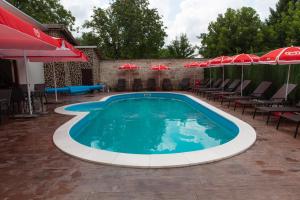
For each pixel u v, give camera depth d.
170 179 3.08
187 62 18.45
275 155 3.90
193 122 8.55
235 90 11.09
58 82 15.49
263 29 24.16
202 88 14.07
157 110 11.03
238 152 3.97
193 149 5.78
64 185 2.96
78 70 16.41
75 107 10.12
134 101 14.10
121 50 29.28
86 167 3.52
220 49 24.56
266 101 7.39
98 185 2.95
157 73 18.55
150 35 29.09
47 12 23.97
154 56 30.77
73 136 6.27
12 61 11.41
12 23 2.95
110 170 3.39
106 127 7.99
